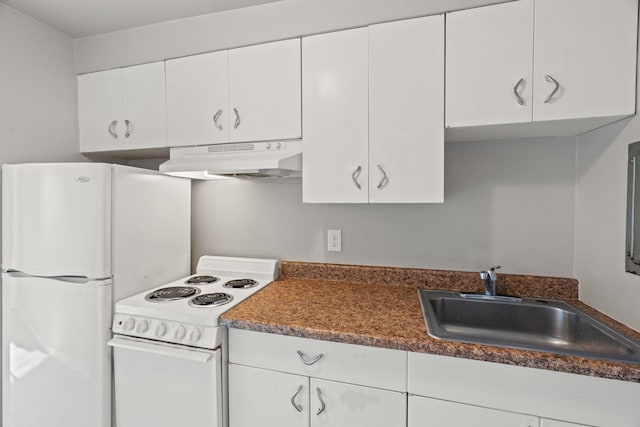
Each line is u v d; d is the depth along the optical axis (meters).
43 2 1.47
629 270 1.08
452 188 1.60
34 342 1.42
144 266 1.57
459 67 1.24
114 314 1.40
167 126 1.63
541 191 1.48
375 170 1.35
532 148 1.48
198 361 1.21
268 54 1.48
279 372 1.20
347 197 1.39
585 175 1.36
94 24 1.64
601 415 0.91
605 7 1.09
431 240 1.63
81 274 1.36
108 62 1.71
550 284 1.45
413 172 1.31
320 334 1.11
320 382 1.15
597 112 1.10
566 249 1.46
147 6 1.49
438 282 1.60
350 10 1.35
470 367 1.01
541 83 1.15
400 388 1.07
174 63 1.62
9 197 1.43
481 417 1.00
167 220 1.72
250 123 1.51
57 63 1.71
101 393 1.37
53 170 1.38
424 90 1.28
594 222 1.29
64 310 1.39
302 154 1.46
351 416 1.12
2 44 1.50
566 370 0.91
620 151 1.13
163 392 1.30
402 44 1.30
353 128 1.38
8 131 1.53
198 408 1.25
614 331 1.07
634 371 0.86
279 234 1.88
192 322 1.26
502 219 1.53
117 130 1.73
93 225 1.36
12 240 1.44
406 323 1.17
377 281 1.69
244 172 1.56
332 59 1.39
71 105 1.78
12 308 1.45
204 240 2.03
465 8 1.23
